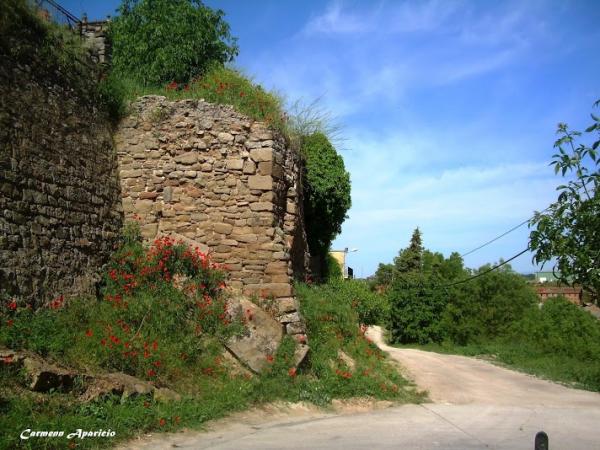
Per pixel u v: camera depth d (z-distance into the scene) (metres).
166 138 11.25
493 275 30.14
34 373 6.12
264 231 10.79
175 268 10.09
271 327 9.86
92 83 10.62
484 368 17.31
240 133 11.19
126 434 6.15
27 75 8.68
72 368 6.85
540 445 3.05
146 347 8.03
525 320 26.94
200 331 9.23
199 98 11.76
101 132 10.77
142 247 10.71
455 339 30.59
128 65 15.68
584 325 23.06
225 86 12.15
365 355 11.86
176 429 6.68
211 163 11.11
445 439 7.30
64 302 8.70
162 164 11.18
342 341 11.74
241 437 6.74
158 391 7.33
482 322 29.64
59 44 9.62
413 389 11.34
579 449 7.04
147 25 15.98
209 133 11.23
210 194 11.02
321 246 15.26
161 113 11.30
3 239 7.66
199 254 10.42
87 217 9.81
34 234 8.34
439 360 18.69
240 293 10.45
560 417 9.52
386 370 11.95
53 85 9.36
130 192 11.13
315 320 11.27
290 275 10.94
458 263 39.34
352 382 10.02
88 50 10.74
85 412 6.21
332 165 14.31
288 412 8.38
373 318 14.74
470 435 7.67
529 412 9.95
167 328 8.85
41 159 8.74
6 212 7.82
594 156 3.69
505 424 8.66
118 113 11.32
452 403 10.65
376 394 10.15
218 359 8.90
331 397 9.38
